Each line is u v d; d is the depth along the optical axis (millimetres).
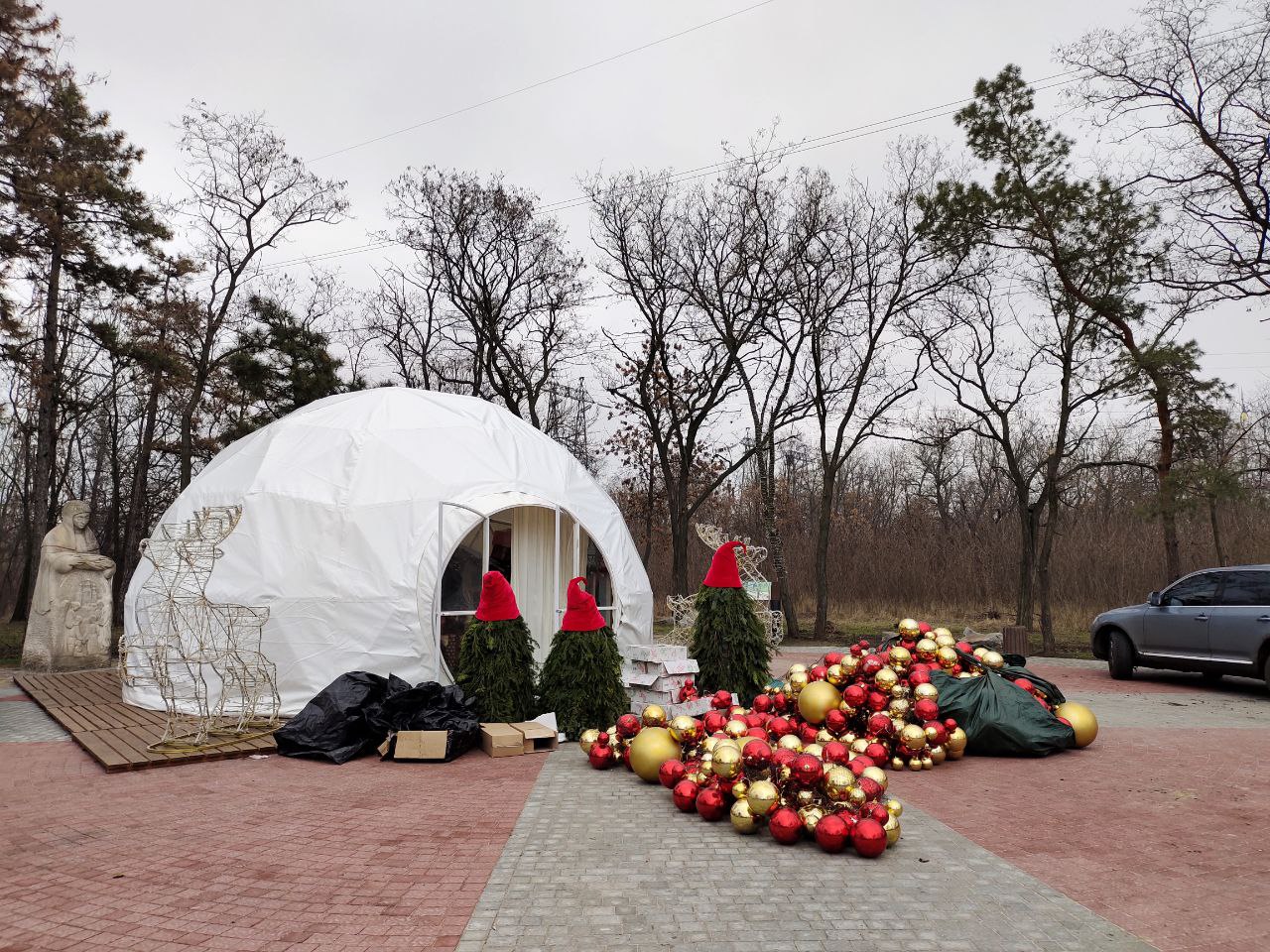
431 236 25969
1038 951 3408
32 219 16969
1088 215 16484
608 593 11430
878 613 27234
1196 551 22406
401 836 5055
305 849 4809
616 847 4852
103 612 14414
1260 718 9414
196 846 4863
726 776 5332
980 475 39000
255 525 9531
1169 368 15820
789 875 4375
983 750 7438
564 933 3592
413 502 9711
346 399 11586
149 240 19703
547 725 8055
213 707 9180
